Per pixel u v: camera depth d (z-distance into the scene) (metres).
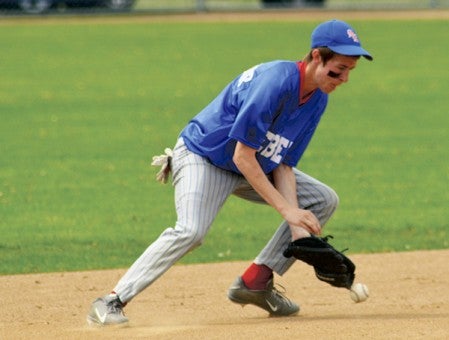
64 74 71.25
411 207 36.53
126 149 47.38
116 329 19.41
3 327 20.50
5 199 37.31
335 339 18.17
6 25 96.81
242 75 19.38
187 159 19.58
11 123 53.97
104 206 36.44
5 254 29.42
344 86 67.69
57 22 99.19
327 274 20.28
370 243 31.11
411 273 26.62
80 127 52.88
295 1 107.62
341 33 18.53
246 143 18.66
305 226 18.83
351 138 50.44
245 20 100.56
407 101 61.69
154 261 19.20
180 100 61.19
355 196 38.28
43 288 25.05
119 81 68.50
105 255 29.39
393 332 18.73
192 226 19.06
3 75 70.81
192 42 86.56
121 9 105.31
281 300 21.45
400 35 91.12
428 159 45.53
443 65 75.75
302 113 19.45
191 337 18.56
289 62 19.06
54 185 39.88
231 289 21.47
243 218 35.12
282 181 20.16
